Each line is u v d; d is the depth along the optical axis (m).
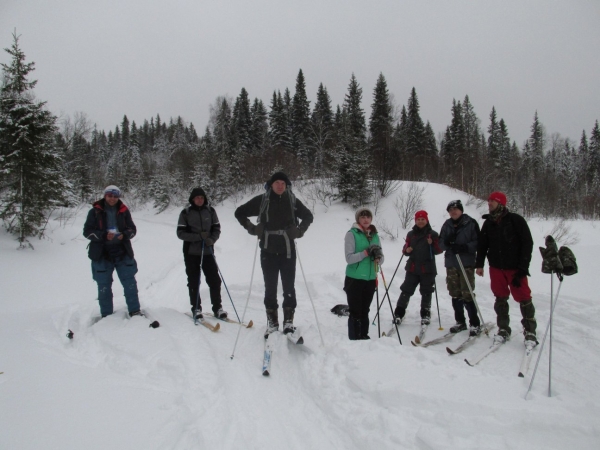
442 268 9.13
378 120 32.62
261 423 2.84
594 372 3.55
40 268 9.38
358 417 2.85
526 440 2.46
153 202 33.78
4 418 2.39
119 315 5.10
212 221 5.43
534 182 31.11
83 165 29.47
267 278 4.57
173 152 43.66
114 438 2.29
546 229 16.02
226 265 11.93
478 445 2.41
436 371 3.36
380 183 19.77
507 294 4.39
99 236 4.92
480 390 3.03
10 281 7.93
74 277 9.00
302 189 22.42
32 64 11.92
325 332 4.68
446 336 4.60
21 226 11.19
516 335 4.55
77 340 4.31
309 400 3.24
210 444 2.47
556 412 2.68
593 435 2.44
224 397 3.13
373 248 4.36
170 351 3.86
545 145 55.38
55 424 2.38
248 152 36.16
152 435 2.36
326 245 14.67
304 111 37.03
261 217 4.55
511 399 2.91
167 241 17.62
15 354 3.57
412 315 5.97
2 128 11.02
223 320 5.21
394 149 21.59
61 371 3.25
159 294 8.07
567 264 3.35
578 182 40.16
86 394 2.84
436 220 16.66
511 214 4.35
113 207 5.13
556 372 3.54
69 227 15.02
